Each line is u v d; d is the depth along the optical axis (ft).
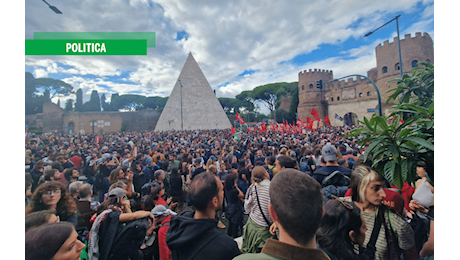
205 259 5.46
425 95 9.43
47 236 4.97
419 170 6.76
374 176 5.89
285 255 3.75
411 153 6.42
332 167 10.77
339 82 126.62
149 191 13.34
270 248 3.92
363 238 5.68
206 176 6.45
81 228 8.96
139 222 8.41
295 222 3.82
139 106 256.32
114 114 165.78
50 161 20.22
